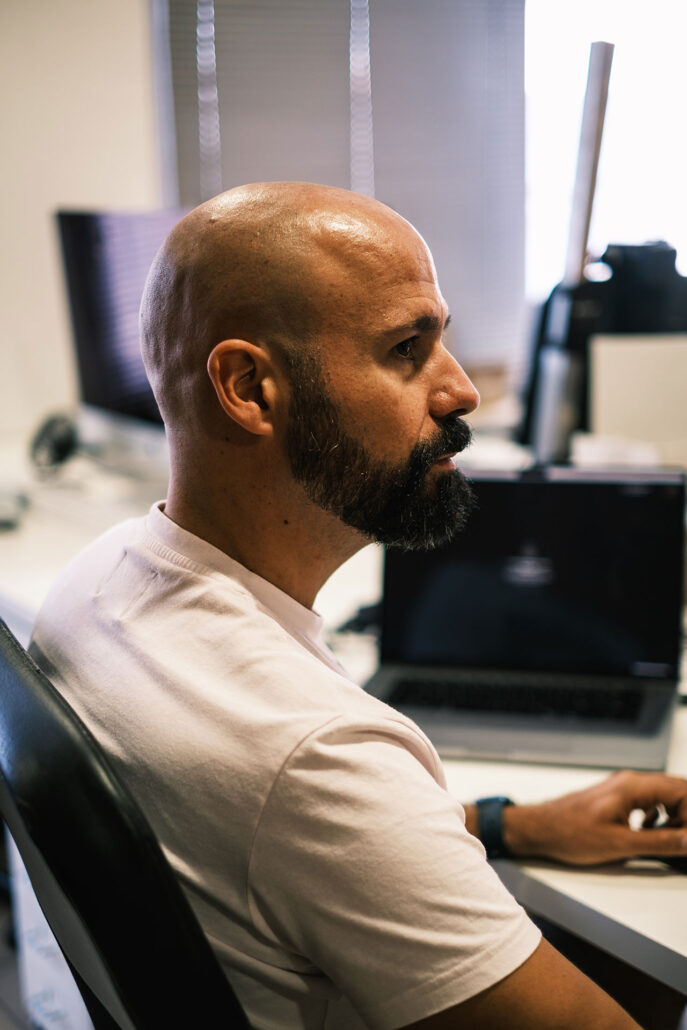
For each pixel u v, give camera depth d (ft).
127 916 1.92
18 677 2.20
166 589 2.41
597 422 6.60
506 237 11.23
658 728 3.99
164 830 2.18
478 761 3.87
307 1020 2.26
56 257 9.33
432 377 2.45
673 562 4.35
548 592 4.47
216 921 2.17
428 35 10.22
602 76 5.22
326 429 2.33
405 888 2.00
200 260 2.34
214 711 2.14
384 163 10.48
